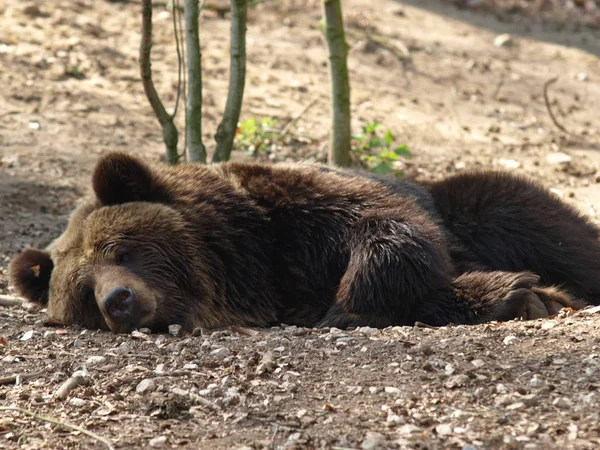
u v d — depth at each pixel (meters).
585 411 6.91
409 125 19.81
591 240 12.02
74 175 16.53
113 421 7.41
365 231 10.48
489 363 7.96
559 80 23.50
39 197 15.82
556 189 16.77
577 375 7.55
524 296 10.00
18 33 21.56
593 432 6.57
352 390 7.69
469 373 7.73
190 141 14.04
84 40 21.86
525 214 11.88
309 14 26.34
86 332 10.12
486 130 19.97
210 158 17.02
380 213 10.62
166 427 7.23
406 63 23.39
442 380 7.73
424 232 10.36
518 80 23.30
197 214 10.78
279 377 8.08
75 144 17.47
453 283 10.33
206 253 10.70
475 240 12.05
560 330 8.67
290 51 23.36
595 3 29.55
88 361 8.78
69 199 15.84
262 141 17.92
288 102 20.23
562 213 12.15
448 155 18.45
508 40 25.92
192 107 13.87
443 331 9.12
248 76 21.39
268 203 11.07
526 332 8.68
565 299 10.62
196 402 7.63
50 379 8.46
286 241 10.95
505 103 21.66
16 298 11.84
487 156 18.50
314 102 19.25
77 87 19.64
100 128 18.14
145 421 7.40
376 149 18.30
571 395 7.20
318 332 9.54
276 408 7.46
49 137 17.61
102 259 10.16
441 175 17.33
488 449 6.45
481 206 12.04
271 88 20.86
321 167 12.07
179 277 10.38
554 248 11.76
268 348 8.91
